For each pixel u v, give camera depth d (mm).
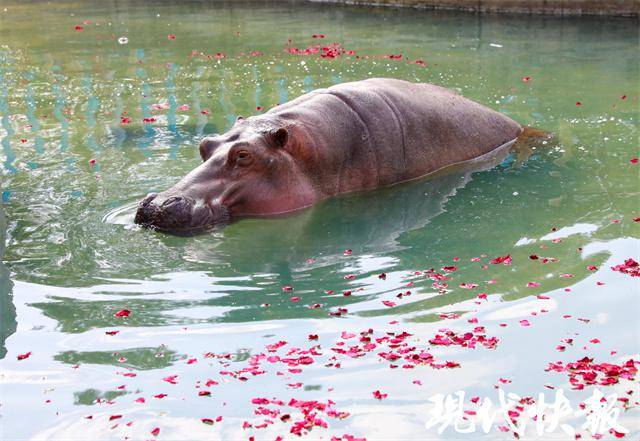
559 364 3939
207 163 6074
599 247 5309
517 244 5449
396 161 6836
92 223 5852
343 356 4047
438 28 13945
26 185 6680
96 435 3443
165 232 5703
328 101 6742
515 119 8430
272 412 3576
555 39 12602
